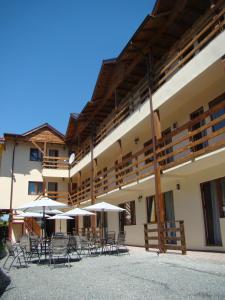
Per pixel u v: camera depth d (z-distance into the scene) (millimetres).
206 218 12883
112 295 6086
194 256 10500
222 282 6766
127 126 17734
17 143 30047
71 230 30719
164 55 16734
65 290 6762
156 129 14414
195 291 6094
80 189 26578
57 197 28844
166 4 14109
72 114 27625
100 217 24234
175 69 14141
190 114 14516
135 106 18750
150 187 17078
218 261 9203
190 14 14273
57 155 31422
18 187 29141
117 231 21172
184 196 14086
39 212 17797
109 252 14312
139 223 18234
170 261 10500
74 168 28359
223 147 10461
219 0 12195
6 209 28375
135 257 12070
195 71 12078
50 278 8398
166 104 14289
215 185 12523
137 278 7715
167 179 14469
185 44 14930
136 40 15906
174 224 14711
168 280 7273
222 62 10664
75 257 13211
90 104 23328
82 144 30203
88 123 25859
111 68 20422
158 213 13047
